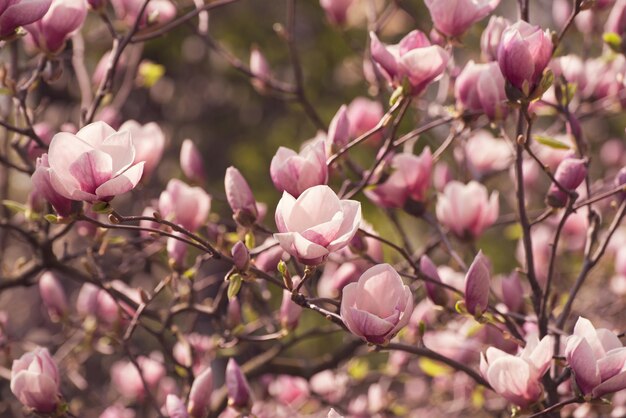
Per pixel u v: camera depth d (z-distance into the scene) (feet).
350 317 6.23
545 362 6.49
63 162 6.22
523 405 6.52
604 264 9.30
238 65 8.88
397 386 12.02
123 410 9.00
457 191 7.66
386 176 7.41
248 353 9.84
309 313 16.51
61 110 14.64
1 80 7.38
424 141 16.62
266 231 6.98
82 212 6.45
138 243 8.32
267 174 20.40
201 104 20.93
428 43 6.88
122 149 6.30
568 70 8.44
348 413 9.11
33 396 6.81
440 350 7.93
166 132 19.16
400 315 6.23
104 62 8.57
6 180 8.92
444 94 8.65
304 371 8.55
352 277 7.76
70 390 9.87
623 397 8.30
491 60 7.36
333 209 6.23
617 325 9.57
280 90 8.85
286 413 9.09
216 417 8.09
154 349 11.15
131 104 19.43
